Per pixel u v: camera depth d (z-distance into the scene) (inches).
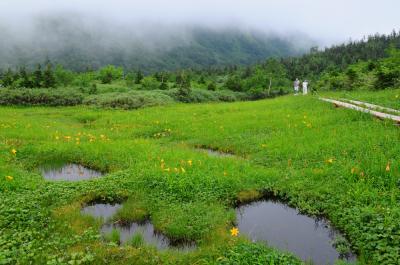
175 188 417.1
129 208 379.2
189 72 3587.6
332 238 332.2
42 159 572.4
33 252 280.4
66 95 1462.8
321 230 348.5
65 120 1026.1
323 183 424.8
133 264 273.4
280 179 450.3
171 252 295.6
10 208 358.3
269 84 2684.5
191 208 371.6
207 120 891.4
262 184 443.2
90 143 637.9
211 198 398.9
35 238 309.9
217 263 269.6
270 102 1167.6
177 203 389.7
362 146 508.1
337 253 305.3
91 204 411.2
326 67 3501.5
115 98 1352.1
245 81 2731.3
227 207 390.0
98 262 271.7
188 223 344.2
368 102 848.3
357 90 1280.8
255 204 411.8
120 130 832.9
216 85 2797.7
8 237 306.3
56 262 265.4
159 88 2418.8
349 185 398.9
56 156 584.7
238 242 305.1
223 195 410.3
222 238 313.1
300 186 423.2
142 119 952.9
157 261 278.1
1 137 687.1
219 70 4328.3
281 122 757.9
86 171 539.5
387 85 1151.0
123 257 281.0
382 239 286.0
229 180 441.1
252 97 2493.8
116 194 420.5
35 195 402.9
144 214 372.5
